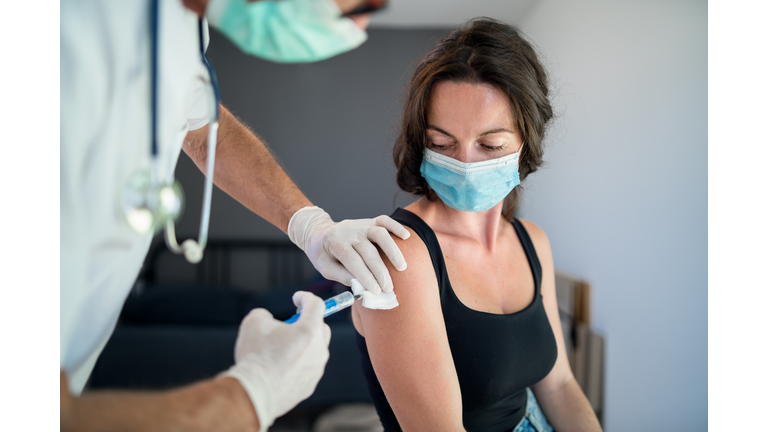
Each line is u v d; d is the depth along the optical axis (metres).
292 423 2.45
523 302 1.02
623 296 2.10
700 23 1.60
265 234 3.51
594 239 2.33
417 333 0.81
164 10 0.59
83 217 0.53
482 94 0.86
